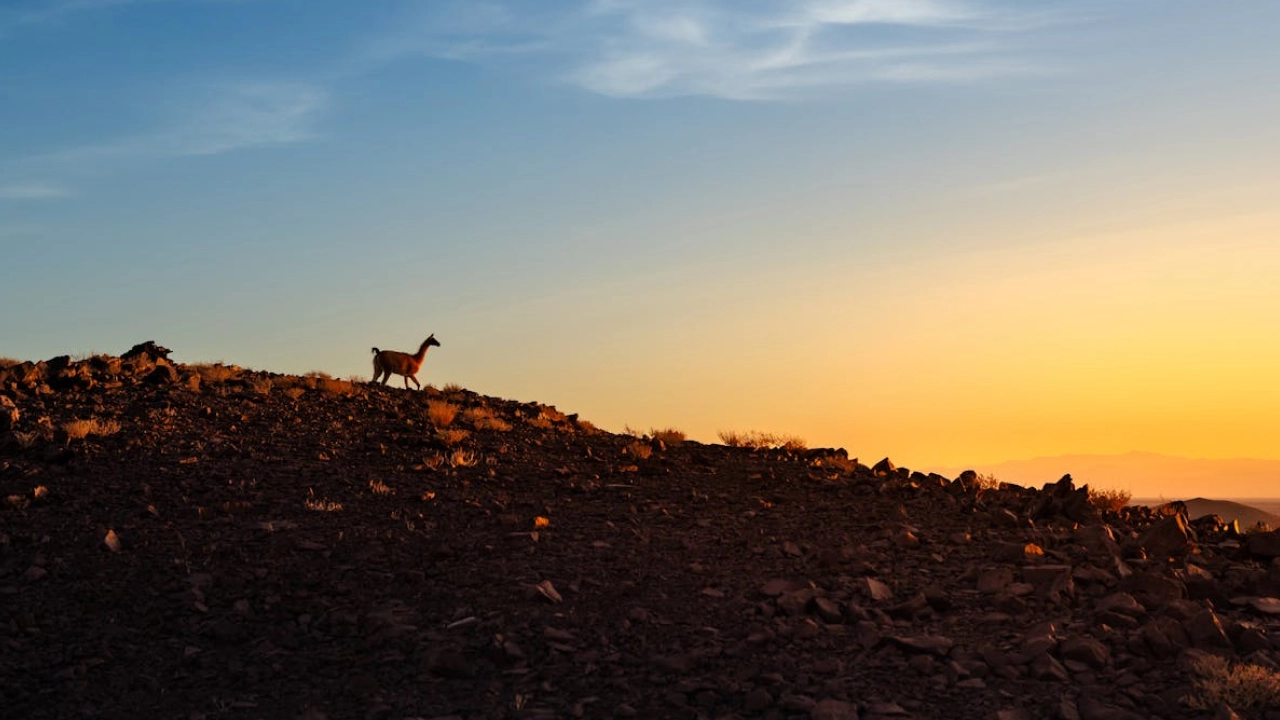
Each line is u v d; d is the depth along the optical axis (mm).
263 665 10758
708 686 9828
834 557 13789
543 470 20625
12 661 10633
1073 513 17234
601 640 11203
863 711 9172
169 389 24594
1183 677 9570
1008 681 9703
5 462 17672
